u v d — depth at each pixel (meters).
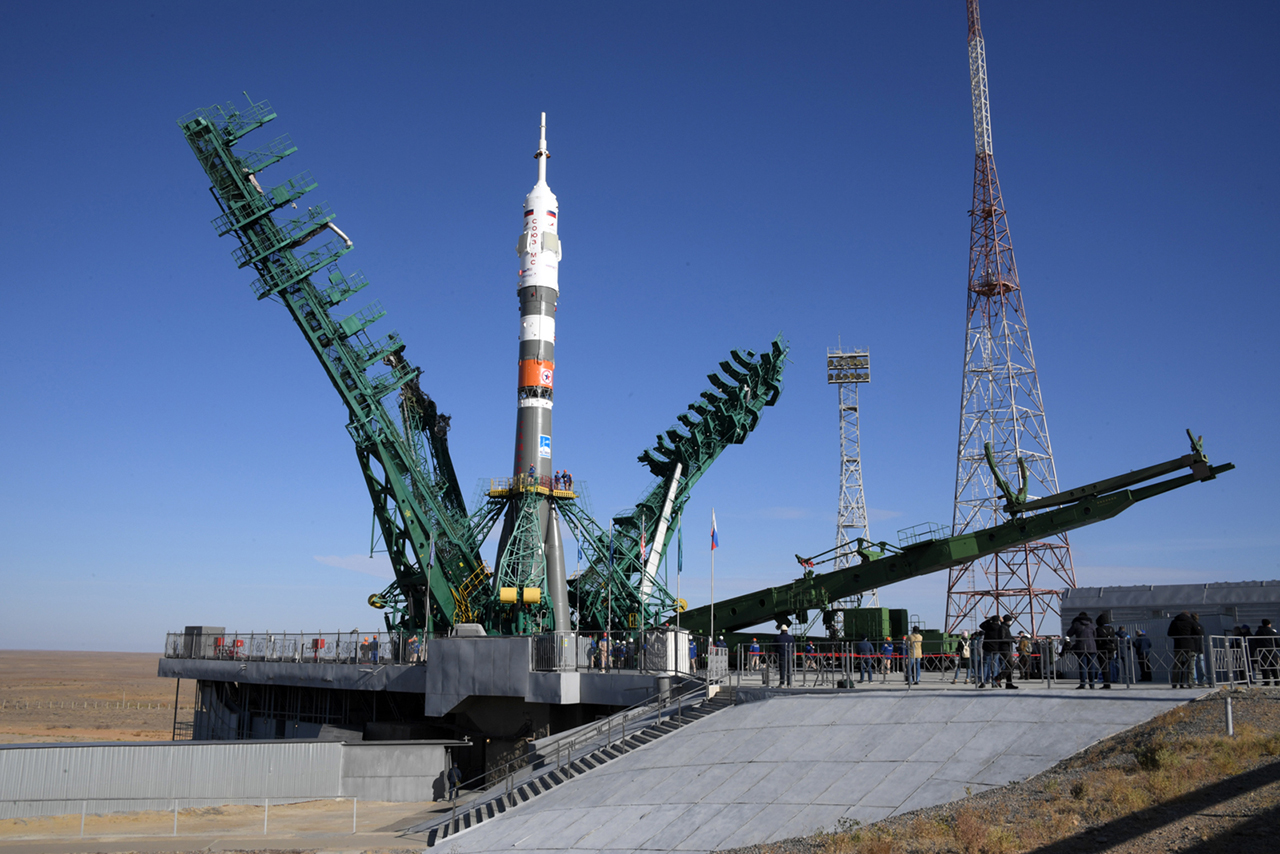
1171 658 27.39
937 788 21.11
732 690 30.80
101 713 87.88
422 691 43.28
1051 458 66.44
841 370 93.12
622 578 55.59
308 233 55.09
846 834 19.38
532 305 56.88
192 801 36.34
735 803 23.00
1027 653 29.70
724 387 62.97
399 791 38.44
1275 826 15.38
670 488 60.81
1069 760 20.81
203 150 54.34
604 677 36.38
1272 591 35.78
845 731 25.38
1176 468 36.25
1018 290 69.38
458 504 58.91
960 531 66.75
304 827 32.88
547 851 22.97
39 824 33.34
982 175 71.62
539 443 55.75
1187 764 18.38
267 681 51.44
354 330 55.19
